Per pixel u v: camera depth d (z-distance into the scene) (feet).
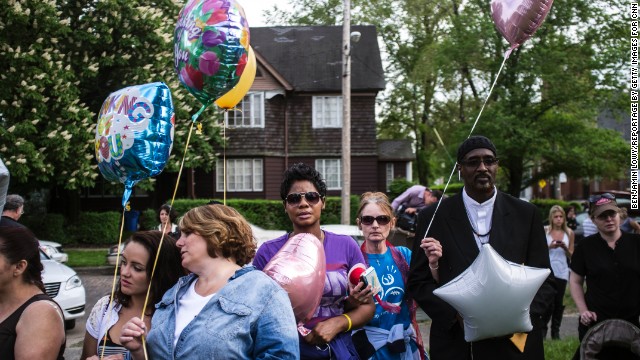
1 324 10.77
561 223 31.12
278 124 102.58
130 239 12.26
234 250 10.25
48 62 57.98
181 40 13.57
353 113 103.76
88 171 61.77
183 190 100.73
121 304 12.32
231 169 100.94
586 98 86.43
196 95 13.96
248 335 9.47
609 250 18.34
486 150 14.64
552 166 91.71
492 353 13.99
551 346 26.05
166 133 13.19
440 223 15.02
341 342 13.16
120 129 12.96
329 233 14.21
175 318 9.84
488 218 14.83
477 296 13.37
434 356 14.84
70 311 34.83
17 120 58.70
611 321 17.67
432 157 133.08
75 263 64.90
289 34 110.63
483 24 85.81
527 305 13.43
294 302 11.76
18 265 11.00
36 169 59.52
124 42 65.36
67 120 59.98
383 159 108.47
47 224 79.00
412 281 15.15
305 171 13.83
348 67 62.80
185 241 10.13
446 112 124.26
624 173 93.97
